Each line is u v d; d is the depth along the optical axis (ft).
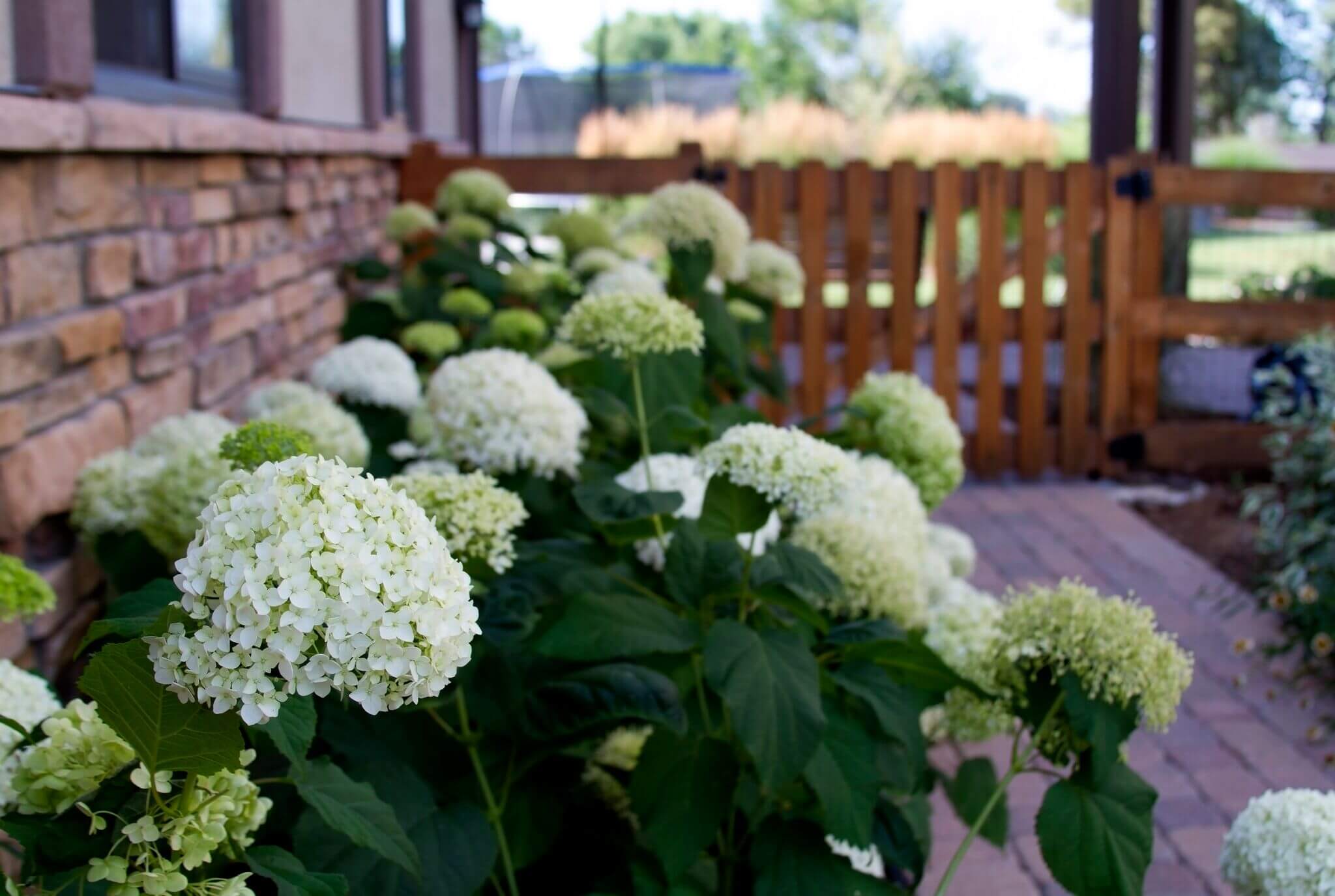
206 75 10.94
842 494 5.39
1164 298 21.08
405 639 2.85
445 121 26.78
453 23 28.25
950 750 11.43
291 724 3.28
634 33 93.25
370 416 9.65
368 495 3.01
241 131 10.47
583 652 5.14
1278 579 13.29
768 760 4.82
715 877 5.76
